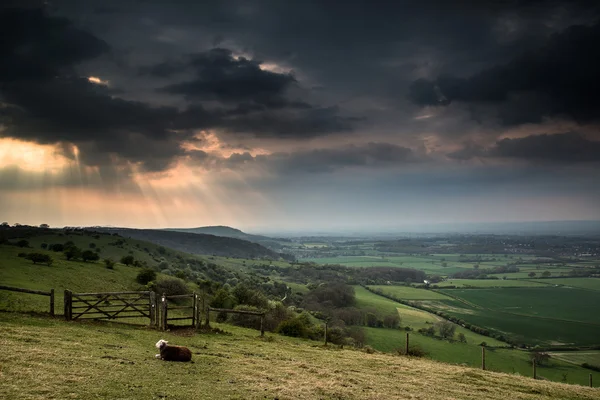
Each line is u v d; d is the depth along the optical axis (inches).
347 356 1224.8
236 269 7539.4
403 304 5999.0
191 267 6205.7
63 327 1000.9
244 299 3403.1
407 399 762.2
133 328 1157.7
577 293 7244.1
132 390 590.9
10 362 645.3
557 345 4200.3
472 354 3545.8
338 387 784.9
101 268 3585.1
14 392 522.6
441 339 4067.4
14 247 3880.4
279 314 2903.5
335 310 4638.3
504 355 3636.8
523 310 5935.0
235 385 701.9
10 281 2235.5
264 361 959.6
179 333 1201.4
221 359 904.3
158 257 6348.4
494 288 7682.1
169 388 626.5
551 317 5526.6
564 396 976.9
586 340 4421.8
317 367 978.7
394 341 3698.3
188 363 814.5
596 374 3196.4
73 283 2723.9
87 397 538.9
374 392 784.9
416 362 1273.4
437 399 789.2
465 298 6717.5
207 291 4050.2
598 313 5782.5
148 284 3250.5
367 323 4507.9
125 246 6358.3
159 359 807.7
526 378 1222.9
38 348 754.8
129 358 781.3
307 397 690.2
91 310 1514.5
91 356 753.0
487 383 1024.2
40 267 2960.1
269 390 700.0
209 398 609.3
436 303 6240.2
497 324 5083.7
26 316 1069.8
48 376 599.5
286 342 1398.9
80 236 6471.5
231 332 1441.9
